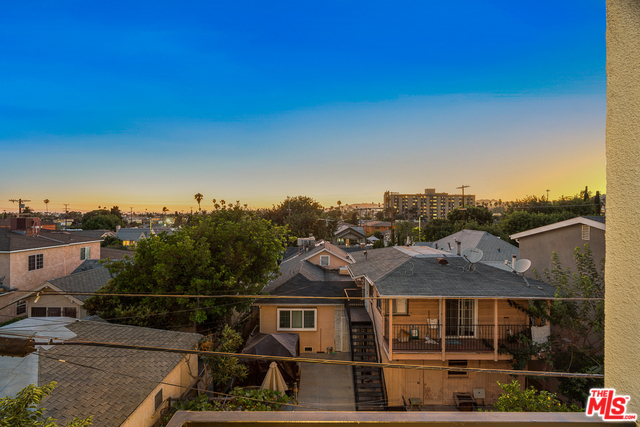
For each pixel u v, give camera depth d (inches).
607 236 59.2
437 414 64.2
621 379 54.7
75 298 844.0
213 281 706.2
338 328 834.8
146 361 493.4
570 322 519.5
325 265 1221.1
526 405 395.9
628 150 56.4
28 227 1291.8
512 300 611.8
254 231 802.2
